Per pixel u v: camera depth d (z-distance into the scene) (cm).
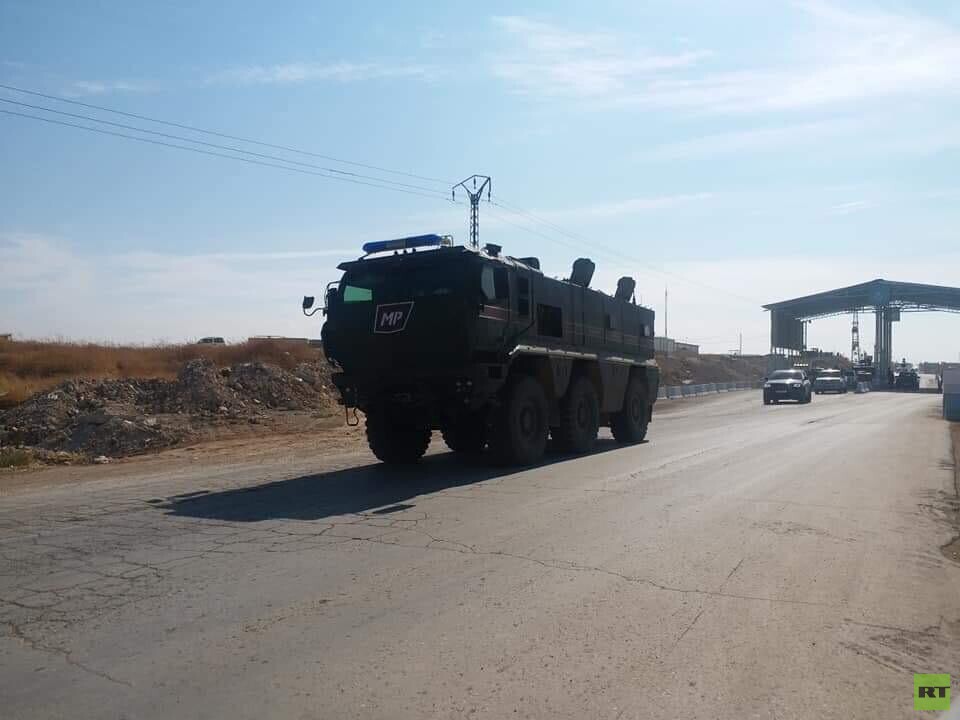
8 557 774
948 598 648
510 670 492
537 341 1479
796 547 809
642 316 2020
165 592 655
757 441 1953
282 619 586
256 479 1330
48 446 2198
